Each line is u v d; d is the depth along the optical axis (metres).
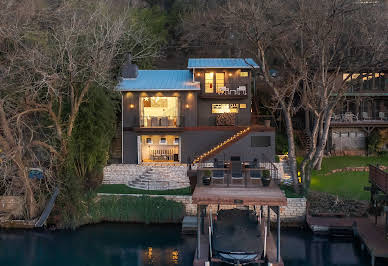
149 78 36.62
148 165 33.00
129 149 34.22
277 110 41.56
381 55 27.89
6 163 26.31
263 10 29.56
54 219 26.73
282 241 23.84
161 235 24.94
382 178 22.94
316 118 28.28
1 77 26.06
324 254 21.92
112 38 28.62
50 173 26.69
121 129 35.38
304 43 33.00
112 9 39.09
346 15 29.09
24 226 26.34
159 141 34.91
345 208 26.88
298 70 30.95
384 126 37.47
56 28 29.27
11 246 23.52
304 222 25.95
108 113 31.03
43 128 30.02
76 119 29.05
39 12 29.25
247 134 32.41
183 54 49.97
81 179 28.34
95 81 27.88
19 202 27.25
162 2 53.25
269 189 19.88
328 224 24.69
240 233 20.34
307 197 27.73
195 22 45.75
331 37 28.59
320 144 28.09
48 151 29.50
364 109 39.66
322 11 27.38
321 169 34.31
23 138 28.86
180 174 31.45
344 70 30.77
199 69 35.41
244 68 35.12
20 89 26.67
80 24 28.59
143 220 26.89
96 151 29.70
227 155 32.38
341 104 37.84
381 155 38.09
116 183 31.92
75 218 26.28
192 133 33.97
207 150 33.91
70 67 25.94
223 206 26.95
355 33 30.83
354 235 23.81
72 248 23.16
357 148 39.22
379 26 29.23
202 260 19.08
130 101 34.12
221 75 35.81
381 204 24.61
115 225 26.77
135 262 21.06
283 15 30.58
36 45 26.88
